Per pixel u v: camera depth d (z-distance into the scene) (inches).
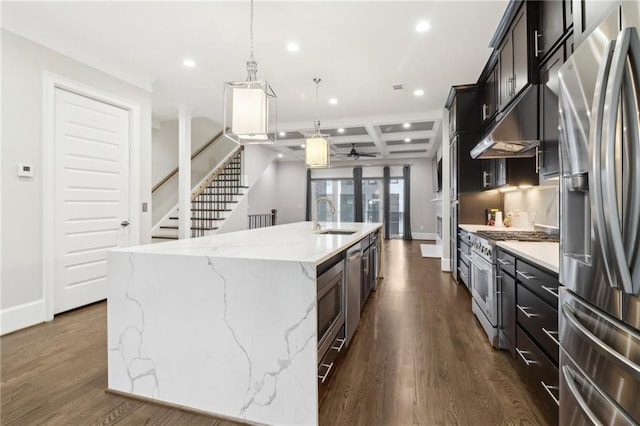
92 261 133.6
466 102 167.9
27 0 98.4
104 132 138.5
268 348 60.3
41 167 114.3
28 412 64.4
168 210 254.4
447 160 206.1
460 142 168.1
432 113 213.6
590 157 38.1
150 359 68.0
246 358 61.6
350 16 107.6
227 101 91.2
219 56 135.8
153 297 67.6
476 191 166.4
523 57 99.0
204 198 266.8
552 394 58.8
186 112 205.8
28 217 110.8
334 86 170.1
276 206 438.3
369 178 407.5
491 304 95.0
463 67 146.6
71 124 125.6
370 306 132.3
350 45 126.8
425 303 136.3
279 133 270.5
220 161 289.3
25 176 109.8
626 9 34.4
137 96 153.7
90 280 133.0
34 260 112.3
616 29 36.2
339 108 207.6
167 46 127.6
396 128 259.6
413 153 366.3
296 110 211.6
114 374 70.9
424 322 114.4
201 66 145.3
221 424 61.2
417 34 119.0
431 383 74.9
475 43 125.4
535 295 67.4
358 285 105.9
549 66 87.0
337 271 82.0
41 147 114.4
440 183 294.8
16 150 107.5
